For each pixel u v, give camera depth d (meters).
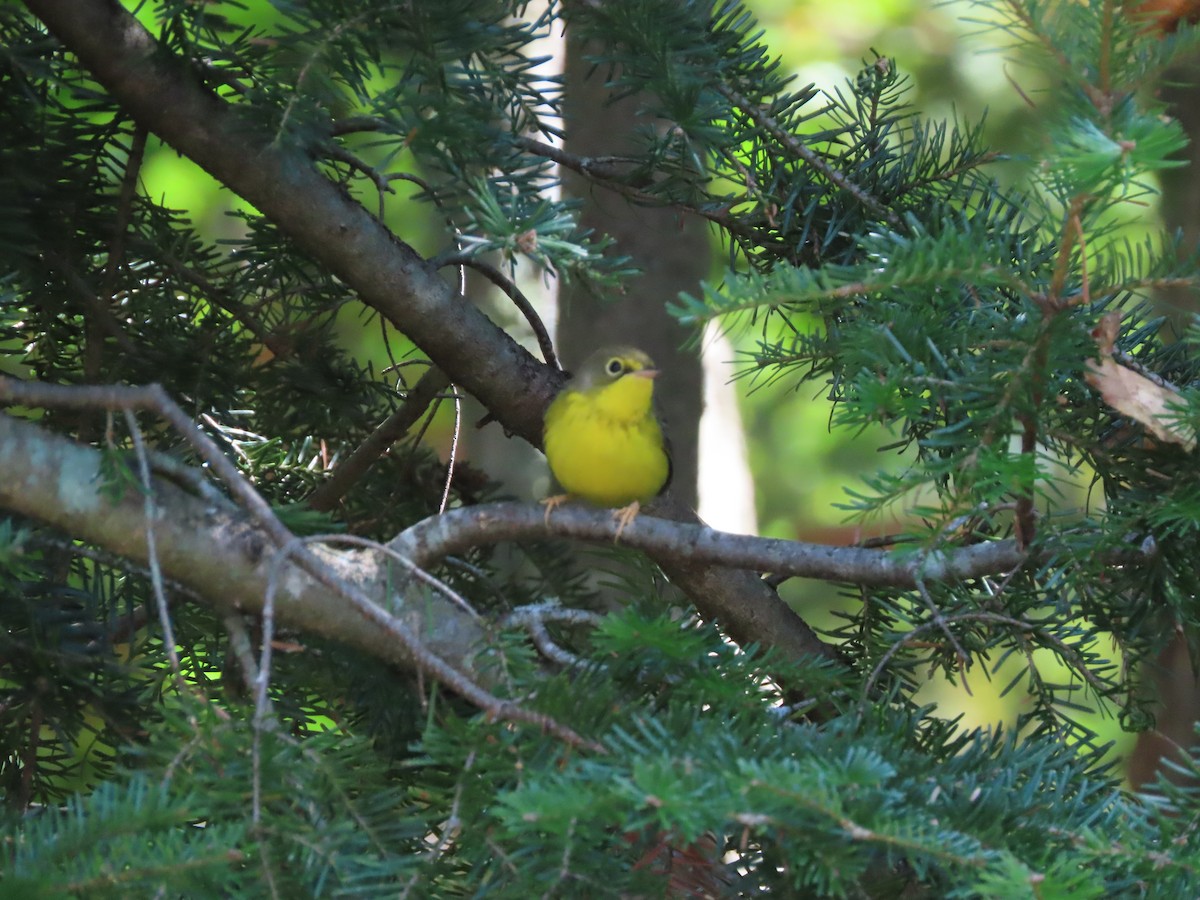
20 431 5.45
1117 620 6.68
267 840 4.30
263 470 8.77
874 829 3.97
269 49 6.02
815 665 5.66
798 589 18.69
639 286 12.54
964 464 4.86
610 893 4.39
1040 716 6.51
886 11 18.53
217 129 6.90
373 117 7.02
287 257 8.31
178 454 7.25
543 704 4.72
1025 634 6.66
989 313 6.01
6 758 6.36
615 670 5.28
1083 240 4.38
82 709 6.11
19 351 7.51
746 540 6.42
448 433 18.34
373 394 9.12
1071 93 4.34
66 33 6.54
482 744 4.68
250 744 4.46
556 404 8.32
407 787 6.02
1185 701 11.09
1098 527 5.76
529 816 3.88
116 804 4.07
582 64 12.16
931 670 7.23
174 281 7.99
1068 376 6.08
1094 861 4.44
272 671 6.82
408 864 4.46
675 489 12.70
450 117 6.02
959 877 3.99
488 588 8.30
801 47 18.59
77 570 7.09
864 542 7.18
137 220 7.84
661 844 4.95
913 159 7.67
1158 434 5.34
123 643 7.57
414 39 5.99
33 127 7.00
